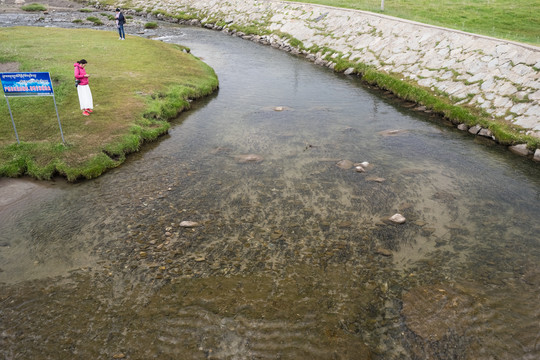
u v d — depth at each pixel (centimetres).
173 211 1075
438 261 884
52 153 1336
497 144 1595
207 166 1356
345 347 664
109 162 1341
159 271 842
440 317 725
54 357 645
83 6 6619
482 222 1041
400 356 650
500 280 823
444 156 1470
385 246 935
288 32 3822
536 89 1702
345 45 3155
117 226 1003
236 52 3431
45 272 841
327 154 1466
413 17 3275
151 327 700
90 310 740
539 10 3422
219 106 2053
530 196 1184
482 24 3122
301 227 1009
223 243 941
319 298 772
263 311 738
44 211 1074
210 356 646
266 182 1244
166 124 1719
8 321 715
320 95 2262
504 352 652
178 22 5103
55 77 2084
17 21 4675
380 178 1279
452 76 2147
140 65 2533
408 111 2009
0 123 1544
